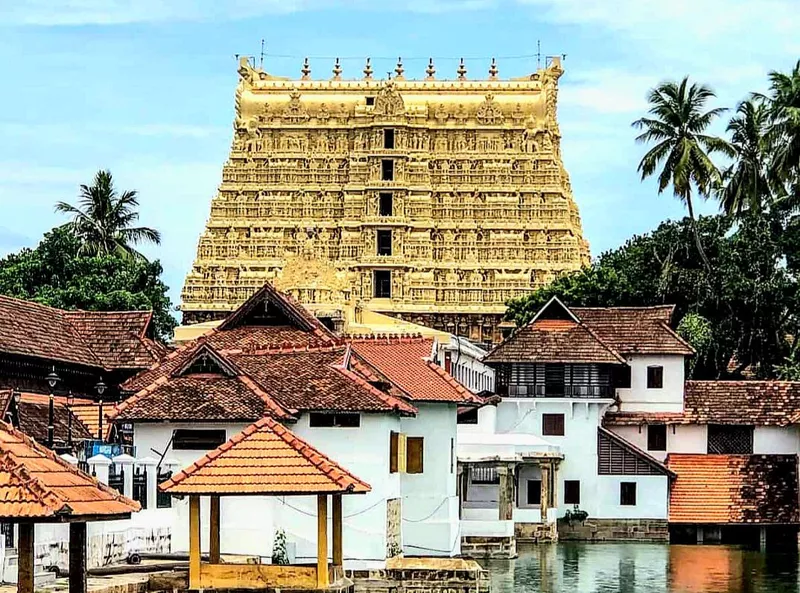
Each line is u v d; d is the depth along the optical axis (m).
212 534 59.25
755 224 139.38
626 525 106.94
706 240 141.62
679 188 141.88
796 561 92.44
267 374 70.25
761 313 134.75
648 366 113.94
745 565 89.69
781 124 119.31
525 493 105.62
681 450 113.12
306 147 194.38
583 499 107.44
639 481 107.25
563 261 189.50
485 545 92.75
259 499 66.75
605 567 87.62
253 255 190.75
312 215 192.00
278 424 58.84
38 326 85.94
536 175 192.38
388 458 69.88
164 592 56.41
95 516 44.00
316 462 57.12
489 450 93.44
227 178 193.38
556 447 105.06
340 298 151.00
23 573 43.88
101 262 141.00
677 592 76.50
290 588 56.66
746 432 112.75
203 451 67.62
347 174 193.00
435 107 194.62
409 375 79.25
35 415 74.75
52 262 140.12
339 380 70.12
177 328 142.25
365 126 193.50
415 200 191.38
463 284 188.50
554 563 89.69
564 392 108.25
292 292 149.75
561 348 108.75
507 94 195.25
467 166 192.75
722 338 134.50
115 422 67.62
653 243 144.62
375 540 68.56
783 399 113.44
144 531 65.69
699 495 108.19
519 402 108.44
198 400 67.25
